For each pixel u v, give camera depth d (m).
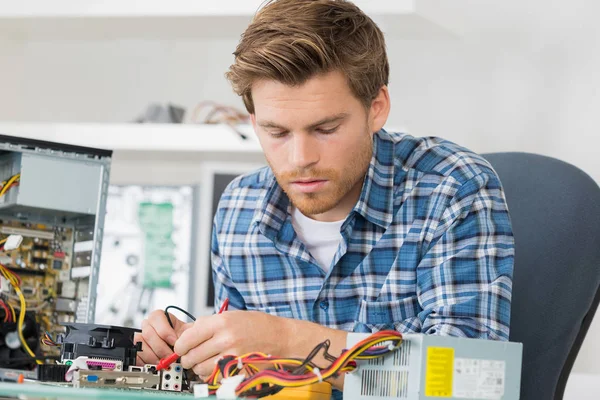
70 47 4.12
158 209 3.54
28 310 1.68
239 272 1.85
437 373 1.03
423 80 3.78
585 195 1.76
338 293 1.70
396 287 1.65
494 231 1.57
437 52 3.77
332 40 1.37
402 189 1.68
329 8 1.42
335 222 1.73
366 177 1.67
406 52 3.80
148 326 1.55
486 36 3.71
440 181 1.65
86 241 1.73
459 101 3.74
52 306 1.73
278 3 1.43
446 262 1.55
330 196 1.42
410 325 1.58
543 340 1.71
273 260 1.81
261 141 1.44
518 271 1.77
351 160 1.42
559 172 1.82
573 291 1.71
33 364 1.61
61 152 1.69
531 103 3.65
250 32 1.42
